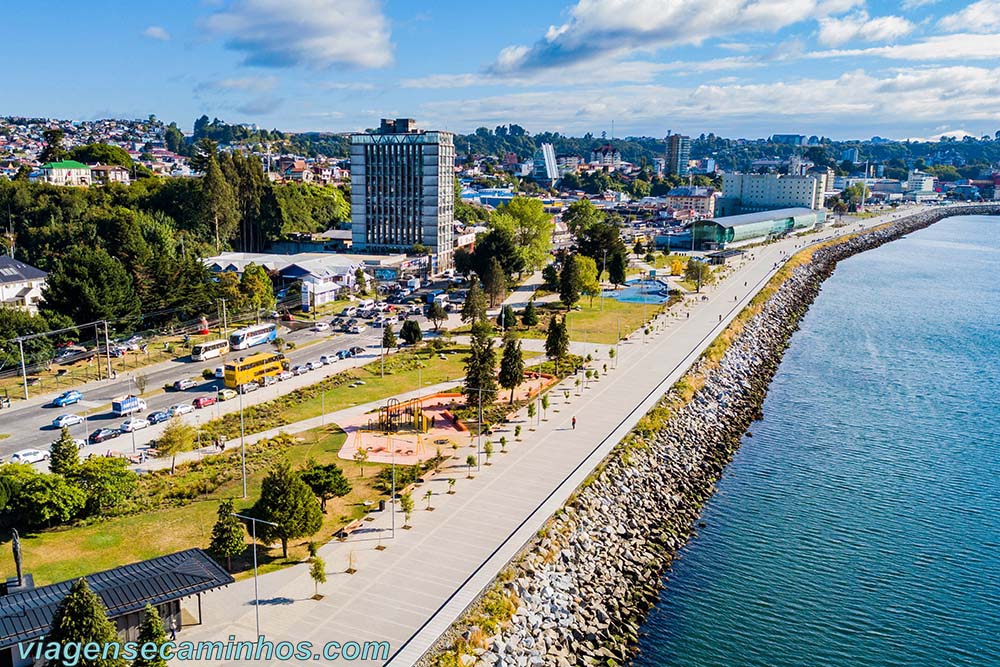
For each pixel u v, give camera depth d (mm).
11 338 140125
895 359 184125
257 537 80812
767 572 89500
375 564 78188
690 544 95812
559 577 80875
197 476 99500
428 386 142125
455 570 77250
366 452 106125
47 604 62125
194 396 133125
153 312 175125
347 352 161625
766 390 160000
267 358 141375
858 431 135625
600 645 74312
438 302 183375
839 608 82938
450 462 105375
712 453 123750
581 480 99812
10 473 84812
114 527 85250
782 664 73688
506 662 66750
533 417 124688
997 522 102250
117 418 121500
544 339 180250
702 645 76125
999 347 195250
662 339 180750
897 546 95812
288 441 112250
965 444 129625
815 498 108938
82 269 162000
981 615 82312
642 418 125125
